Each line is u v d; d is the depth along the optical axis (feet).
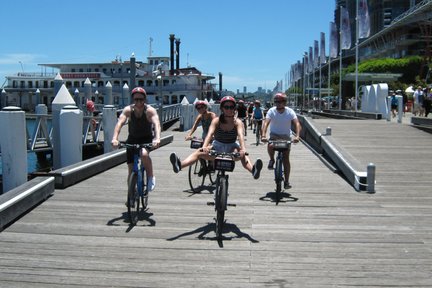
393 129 70.59
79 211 29.22
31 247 22.49
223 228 25.82
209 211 29.71
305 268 19.94
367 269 19.84
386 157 49.98
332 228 26.02
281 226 26.35
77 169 38.40
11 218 26.43
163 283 18.29
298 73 229.66
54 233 24.73
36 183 31.68
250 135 91.40
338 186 38.06
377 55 300.81
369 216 28.68
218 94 299.38
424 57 216.13
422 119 71.20
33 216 27.94
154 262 20.58
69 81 228.22
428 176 41.34
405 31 246.47
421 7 186.80
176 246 22.72
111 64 228.84
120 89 219.00
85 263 20.43
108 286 18.04
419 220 27.81
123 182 38.88
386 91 96.07
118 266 20.08
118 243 23.16
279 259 21.01
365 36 115.65
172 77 221.25
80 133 50.16
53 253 21.68
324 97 292.81
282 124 34.60
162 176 42.83
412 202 32.53
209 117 38.50
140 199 28.50
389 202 32.53
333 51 153.69
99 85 227.61
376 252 22.02
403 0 303.48
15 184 38.60
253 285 18.13
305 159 53.72
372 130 69.56
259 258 21.12
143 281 18.49
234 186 38.42
